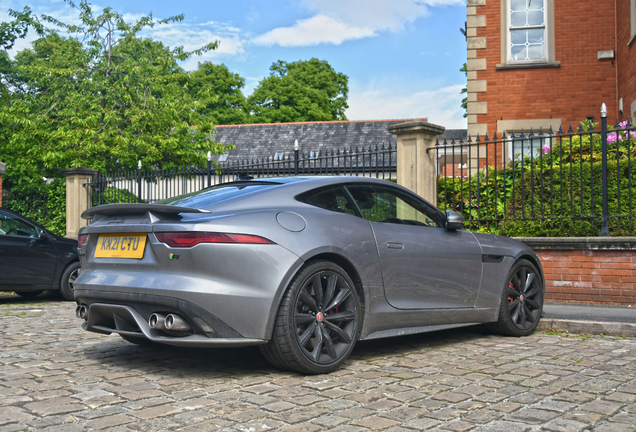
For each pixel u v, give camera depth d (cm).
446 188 798
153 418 282
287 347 354
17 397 318
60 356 430
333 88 4466
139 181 1155
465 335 528
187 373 375
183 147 1789
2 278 776
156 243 352
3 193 1658
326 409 298
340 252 385
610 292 671
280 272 354
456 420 280
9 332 544
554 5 1273
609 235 711
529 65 1276
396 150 783
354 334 388
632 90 1116
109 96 1658
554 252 701
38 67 1658
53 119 1666
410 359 420
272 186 404
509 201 803
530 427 269
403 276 425
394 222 441
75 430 265
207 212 362
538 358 423
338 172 817
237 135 3916
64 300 867
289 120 4188
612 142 764
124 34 1758
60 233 1519
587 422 275
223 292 341
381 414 289
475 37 1304
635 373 373
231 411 294
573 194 750
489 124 1296
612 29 1248
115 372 378
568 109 1265
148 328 354
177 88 1861
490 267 494
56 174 1755
